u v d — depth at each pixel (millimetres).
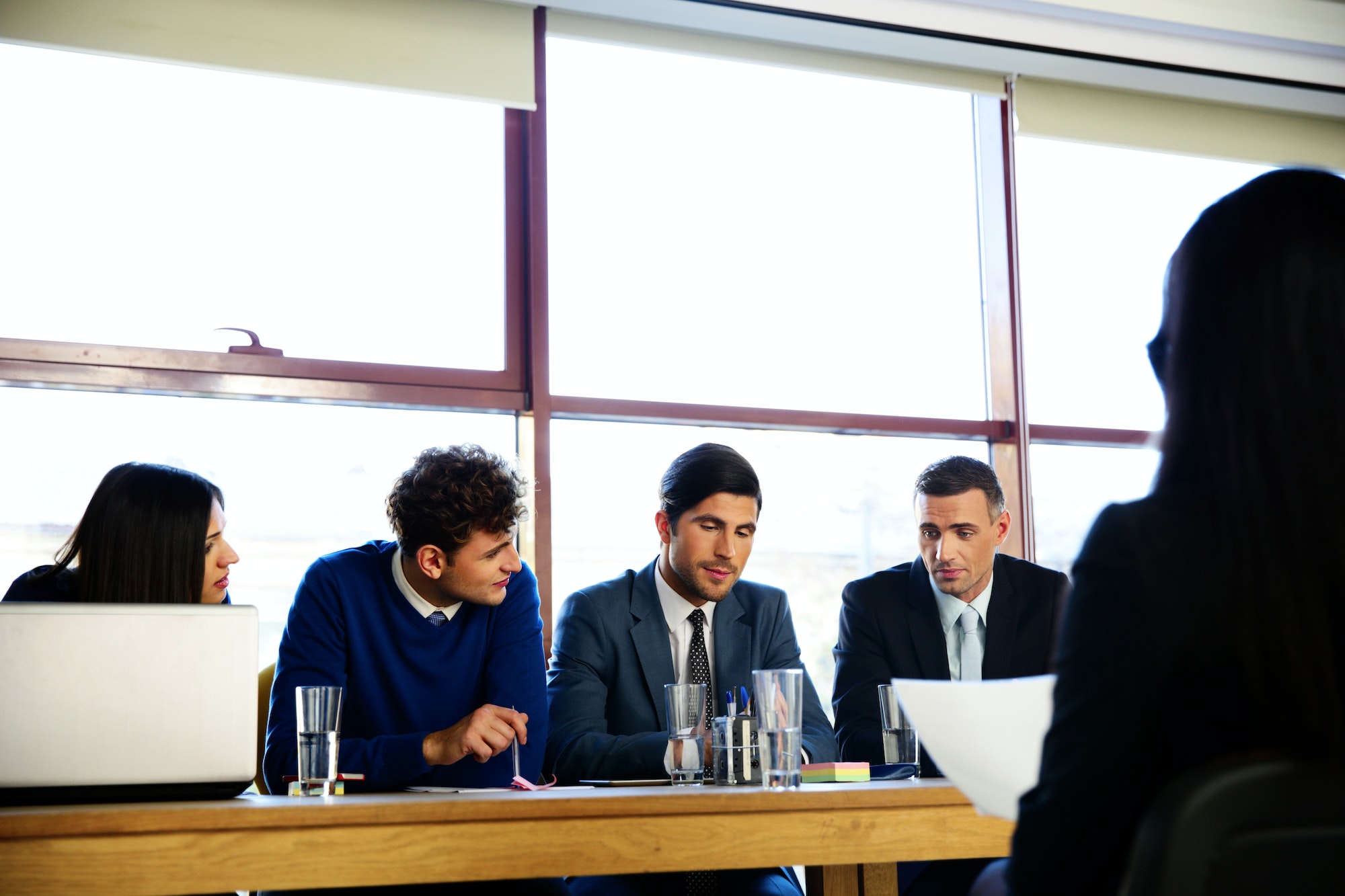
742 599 2375
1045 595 2463
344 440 2984
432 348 3094
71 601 1891
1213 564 737
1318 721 688
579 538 3148
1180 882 656
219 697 1428
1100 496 3668
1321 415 736
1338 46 3801
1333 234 771
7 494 2686
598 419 3215
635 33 3320
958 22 3443
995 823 1400
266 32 2951
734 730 1688
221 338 2902
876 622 2436
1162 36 3656
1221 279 792
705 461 2227
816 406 3436
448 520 1932
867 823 1355
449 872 1217
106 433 2777
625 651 2244
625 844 1270
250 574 2854
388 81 3039
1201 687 735
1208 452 776
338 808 1196
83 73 2867
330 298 3021
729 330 3375
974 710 1080
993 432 3580
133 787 1379
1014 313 3600
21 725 1348
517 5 3197
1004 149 3676
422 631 2055
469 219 3172
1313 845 666
